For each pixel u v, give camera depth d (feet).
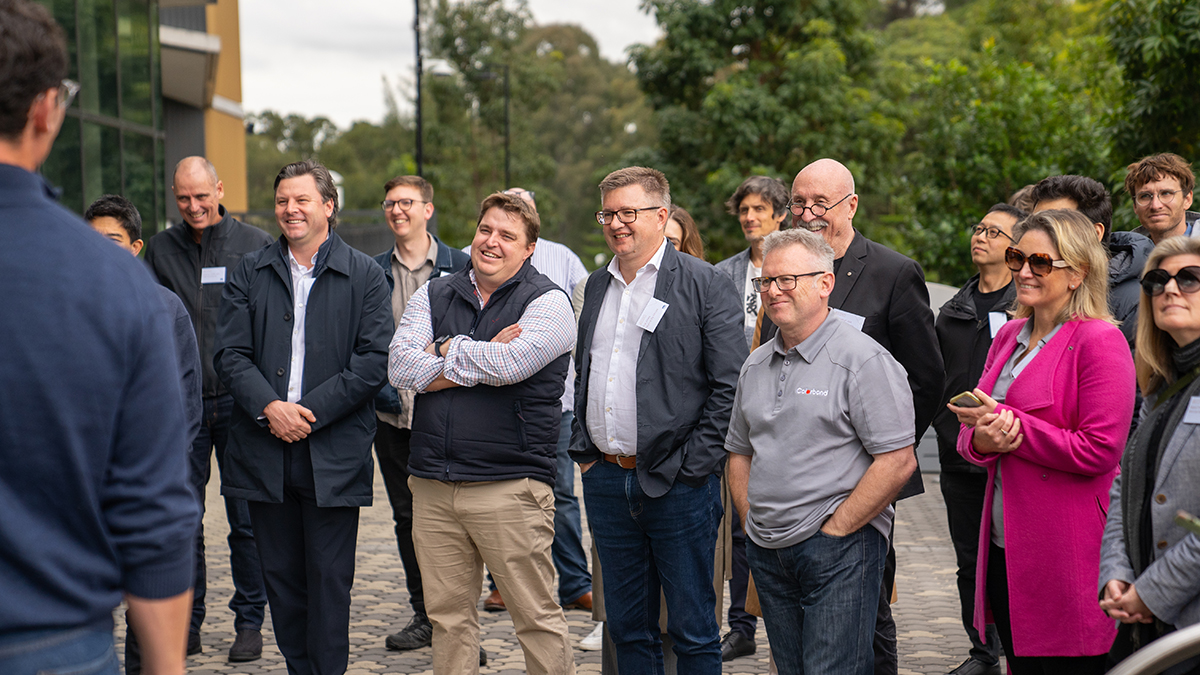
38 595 5.04
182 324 12.82
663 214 12.03
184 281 16.55
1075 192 13.64
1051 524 9.80
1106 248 13.38
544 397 12.20
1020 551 9.95
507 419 12.03
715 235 80.18
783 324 10.31
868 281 12.30
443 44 150.30
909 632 16.99
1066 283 10.05
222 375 13.16
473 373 11.85
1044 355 10.07
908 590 19.95
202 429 16.16
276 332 13.21
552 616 12.39
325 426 12.88
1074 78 56.90
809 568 10.10
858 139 80.79
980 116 46.16
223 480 13.26
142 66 41.39
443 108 150.61
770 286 10.27
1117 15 32.42
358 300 13.47
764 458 10.39
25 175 5.22
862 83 87.15
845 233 12.51
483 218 12.54
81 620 5.17
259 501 13.14
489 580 20.71
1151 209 14.19
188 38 58.34
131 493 5.29
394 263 17.81
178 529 5.41
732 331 11.69
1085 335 9.89
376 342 13.33
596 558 13.38
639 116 222.28
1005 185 45.57
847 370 10.09
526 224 12.57
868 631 10.13
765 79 83.41
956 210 47.11
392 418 16.24
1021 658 10.42
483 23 151.43
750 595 13.34
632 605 12.17
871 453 9.99
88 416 5.09
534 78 154.61
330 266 13.32
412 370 12.03
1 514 4.93
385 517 27.27
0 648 4.92
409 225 17.48
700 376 11.73
